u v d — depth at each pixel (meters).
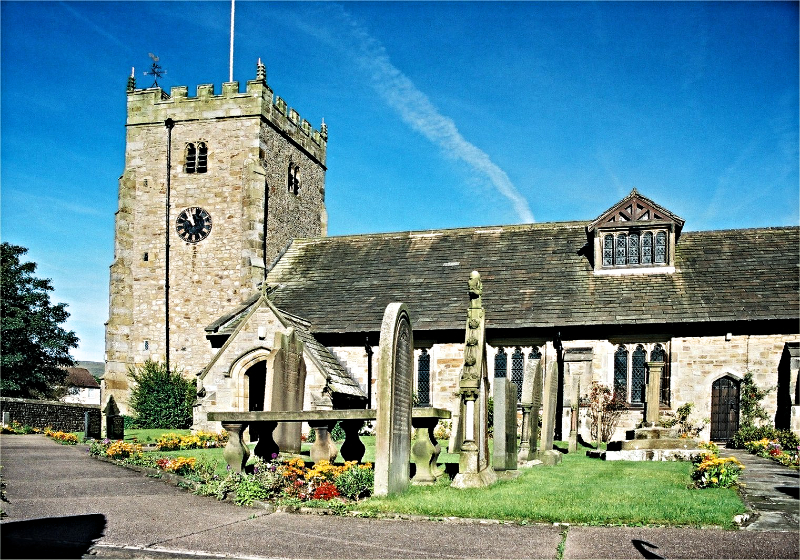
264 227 39.06
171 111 40.41
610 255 33.38
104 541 9.80
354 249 39.28
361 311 34.16
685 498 13.00
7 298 53.34
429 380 32.34
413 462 18.77
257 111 39.28
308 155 45.22
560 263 34.44
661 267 32.66
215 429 29.44
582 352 30.48
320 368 27.89
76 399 91.06
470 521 11.20
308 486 13.18
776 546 9.72
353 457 18.55
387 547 9.77
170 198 39.94
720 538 10.16
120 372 39.03
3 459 19.30
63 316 56.19
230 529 10.69
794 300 29.73
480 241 37.31
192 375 38.38
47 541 9.62
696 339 30.16
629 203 33.12
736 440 27.88
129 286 39.81
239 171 39.16
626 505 12.17
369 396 32.69
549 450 20.89
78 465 18.08
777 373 29.28
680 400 30.03
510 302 32.72
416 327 32.19
